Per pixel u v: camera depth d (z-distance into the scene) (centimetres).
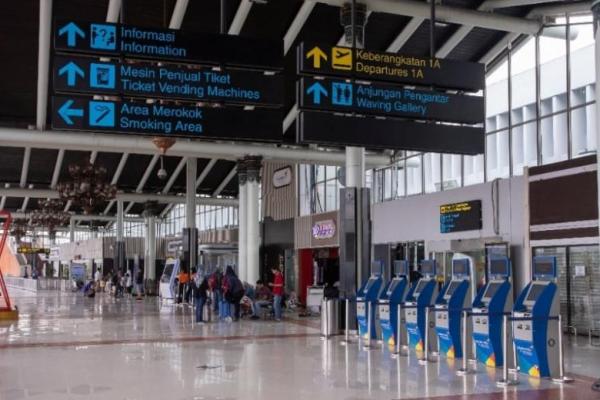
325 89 1004
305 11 1831
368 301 1331
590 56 1703
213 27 1947
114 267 4441
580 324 1427
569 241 1402
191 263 3108
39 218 4097
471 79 1089
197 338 1468
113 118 944
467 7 1828
